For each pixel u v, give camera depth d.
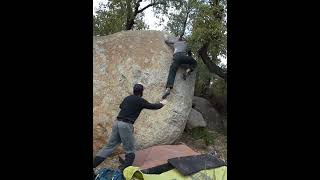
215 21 7.58
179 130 6.62
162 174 4.48
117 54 6.79
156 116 6.43
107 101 6.39
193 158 4.73
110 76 6.59
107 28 9.30
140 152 5.68
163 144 6.41
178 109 6.58
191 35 7.66
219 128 8.36
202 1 7.96
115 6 9.59
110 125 6.23
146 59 6.75
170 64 6.79
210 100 9.50
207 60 8.66
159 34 7.12
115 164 5.77
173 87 6.64
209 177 4.38
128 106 5.12
